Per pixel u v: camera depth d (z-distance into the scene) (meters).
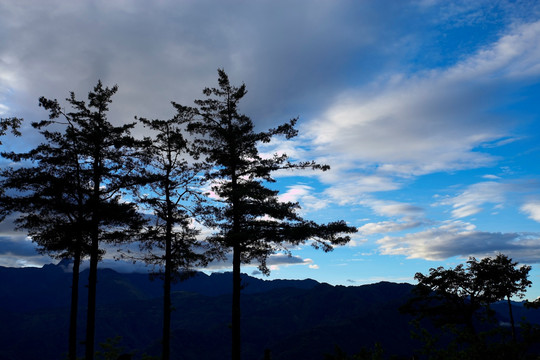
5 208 21.78
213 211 23.58
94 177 23.36
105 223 23.77
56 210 22.95
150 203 23.44
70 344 21.75
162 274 23.77
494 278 32.81
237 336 22.00
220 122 25.19
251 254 23.39
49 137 23.62
